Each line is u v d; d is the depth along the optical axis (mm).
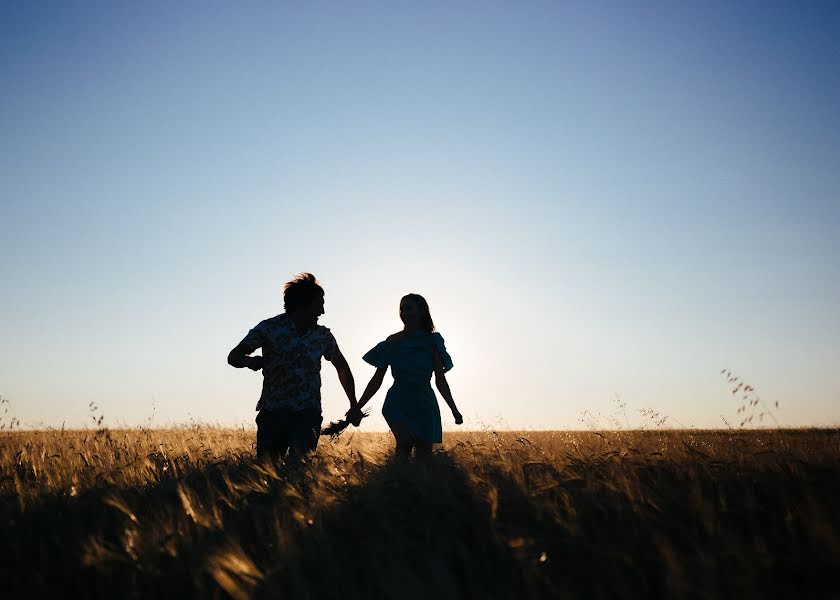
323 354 7941
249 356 7730
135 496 5887
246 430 12938
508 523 4809
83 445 8852
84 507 5441
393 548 4289
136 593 4055
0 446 9758
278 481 6078
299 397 7707
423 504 4984
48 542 4770
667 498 5293
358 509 4996
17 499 5699
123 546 4551
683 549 4398
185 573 4227
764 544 4242
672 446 7734
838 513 4621
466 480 5766
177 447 9266
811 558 4117
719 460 6496
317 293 7867
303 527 4645
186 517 4973
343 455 7215
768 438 9391
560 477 6043
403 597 3854
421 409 8086
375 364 8297
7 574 4266
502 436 9172
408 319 8391
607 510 5102
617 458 6637
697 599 3703
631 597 3844
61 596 4066
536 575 4051
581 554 4281
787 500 5129
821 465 6125
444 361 8242
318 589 4031
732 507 5062
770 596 3729
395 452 7762
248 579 3986
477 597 3955
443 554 4293
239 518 5156
